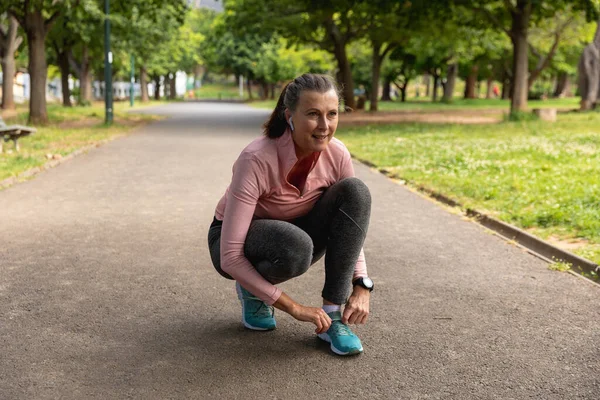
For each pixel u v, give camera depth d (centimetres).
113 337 392
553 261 580
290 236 334
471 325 420
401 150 1479
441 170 1126
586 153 1331
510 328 415
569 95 7738
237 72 7269
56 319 423
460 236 682
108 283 503
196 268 547
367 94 6606
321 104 320
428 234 690
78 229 688
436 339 395
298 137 329
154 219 743
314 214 361
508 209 781
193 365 353
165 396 317
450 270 552
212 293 480
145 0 2464
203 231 686
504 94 6812
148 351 371
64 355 365
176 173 1128
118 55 4006
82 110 3681
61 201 852
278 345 381
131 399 314
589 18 2389
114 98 7506
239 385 329
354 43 4950
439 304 461
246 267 339
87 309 443
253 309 403
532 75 3884
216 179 1061
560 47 4972
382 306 456
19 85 6200
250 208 339
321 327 344
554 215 711
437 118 2983
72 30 3588
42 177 1066
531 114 2534
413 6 2520
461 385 333
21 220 730
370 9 2942
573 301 471
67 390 323
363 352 373
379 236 679
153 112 3716
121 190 944
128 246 620
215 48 7012
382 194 947
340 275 358
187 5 2494
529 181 959
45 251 597
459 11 2691
